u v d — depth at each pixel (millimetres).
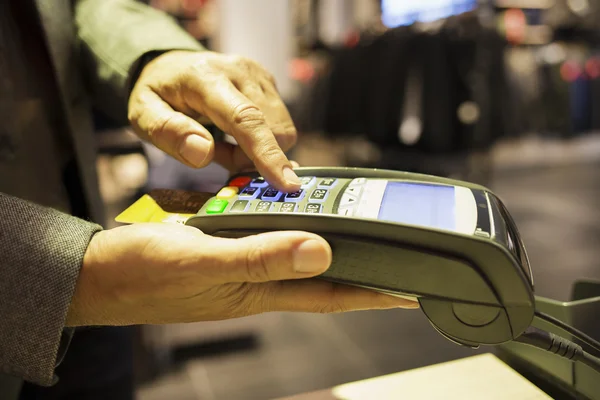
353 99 2146
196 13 1936
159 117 421
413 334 1120
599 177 2443
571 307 384
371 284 317
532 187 2311
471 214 314
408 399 423
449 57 1737
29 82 527
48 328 314
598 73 3109
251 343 1141
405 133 1812
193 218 354
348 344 1106
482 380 442
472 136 1776
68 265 310
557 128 2918
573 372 388
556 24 2895
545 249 1492
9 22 508
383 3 2242
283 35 1347
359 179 386
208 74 430
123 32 528
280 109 480
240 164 486
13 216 321
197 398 958
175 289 307
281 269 287
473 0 1895
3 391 439
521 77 2621
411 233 296
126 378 635
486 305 294
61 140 571
